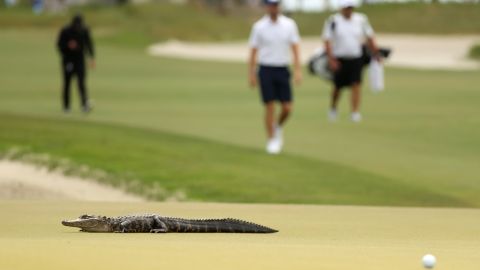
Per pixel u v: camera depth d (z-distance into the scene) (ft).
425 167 179.52
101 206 126.00
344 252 77.87
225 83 383.45
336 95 249.75
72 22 265.75
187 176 171.01
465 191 157.48
